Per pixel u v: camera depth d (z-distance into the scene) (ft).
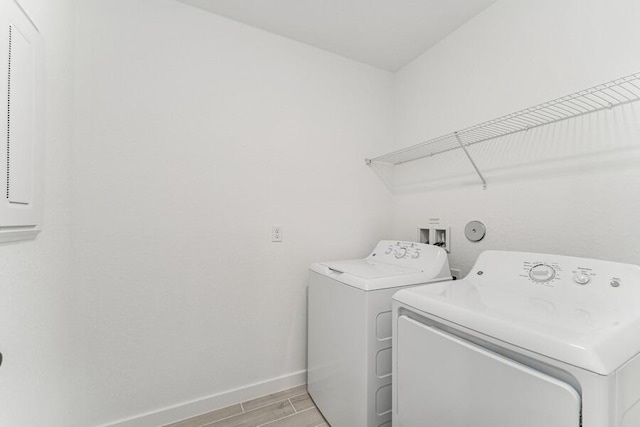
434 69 6.44
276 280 6.07
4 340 2.76
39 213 3.47
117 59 4.67
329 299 5.09
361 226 7.13
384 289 4.27
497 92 5.08
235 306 5.65
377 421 4.15
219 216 5.51
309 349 5.95
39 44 3.39
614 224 3.71
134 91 4.81
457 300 3.17
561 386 2.05
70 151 4.25
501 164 5.06
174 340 5.12
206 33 5.42
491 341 2.55
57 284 3.98
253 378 5.82
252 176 5.83
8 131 2.68
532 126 4.50
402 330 3.53
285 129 6.19
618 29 3.65
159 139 5.01
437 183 6.35
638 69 3.48
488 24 5.27
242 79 5.75
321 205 6.59
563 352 2.09
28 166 3.16
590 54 3.90
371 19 5.65
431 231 6.44
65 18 4.09
